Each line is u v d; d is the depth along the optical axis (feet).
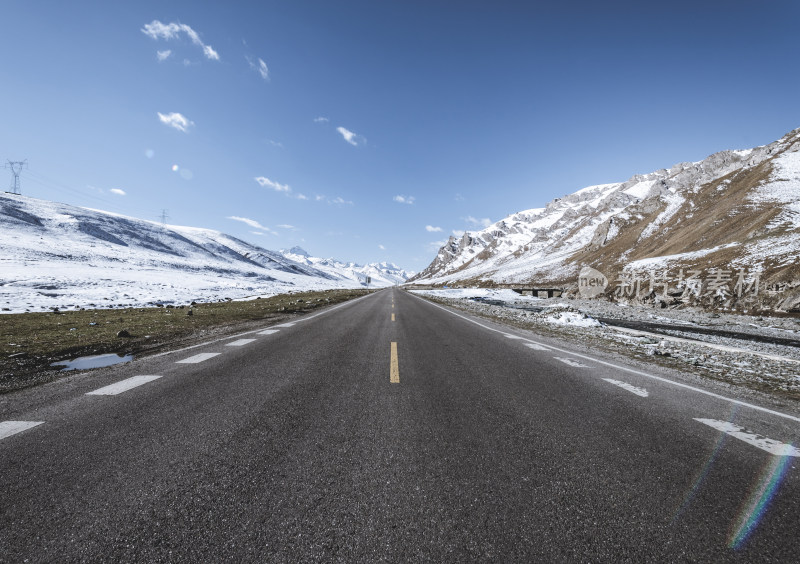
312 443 9.75
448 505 7.04
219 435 10.19
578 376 18.20
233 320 42.19
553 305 105.09
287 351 23.27
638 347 29.40
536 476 8.24
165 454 8.96
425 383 16.29
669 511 7.05
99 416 11.54
